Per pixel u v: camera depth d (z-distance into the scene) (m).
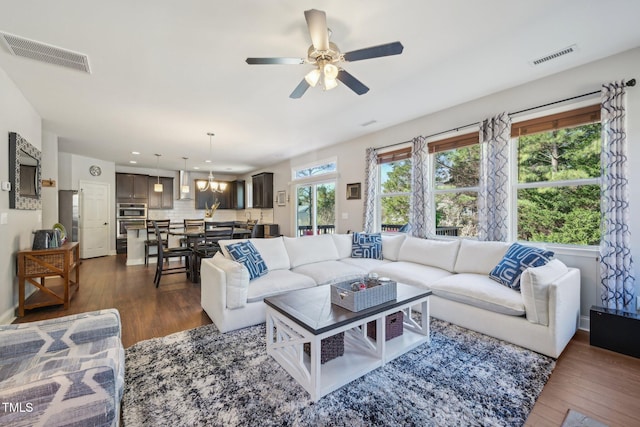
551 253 2.44
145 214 7.98
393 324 2.25
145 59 2.40
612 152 2.39
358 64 2.55
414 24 2.00
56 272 3.11
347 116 3.94
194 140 5.14
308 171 6.41
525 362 2.01
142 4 1.75
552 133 2.92
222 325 2.49
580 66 2.64
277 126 4.33
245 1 1.73
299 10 1.83
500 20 1.96
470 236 3.63
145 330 2.58
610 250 2.38
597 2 1.79
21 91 3.02
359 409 1.54
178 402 1.59
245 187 9.27
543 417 1.49
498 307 2.32
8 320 2.77
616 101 2.37
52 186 4.68
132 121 4.04
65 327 1.46
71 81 2.79
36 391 0.93
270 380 1.80
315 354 1.59
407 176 4.38
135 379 1.80
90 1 1.72
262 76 2.71
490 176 3.21
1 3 1.71
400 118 4.07
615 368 1.95
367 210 4.69
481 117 3.38
